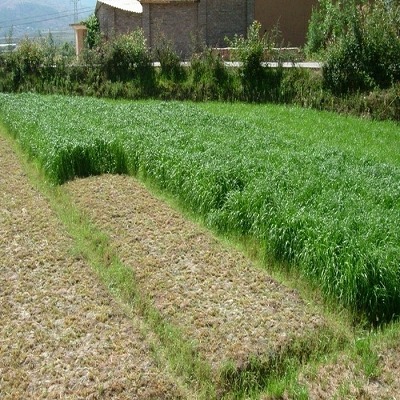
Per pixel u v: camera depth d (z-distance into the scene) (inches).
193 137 448.5
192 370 202.4
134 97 836.0
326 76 732.7
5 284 255.9
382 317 235.5
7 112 601.3
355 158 420.8
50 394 183.5
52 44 945.5
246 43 826.8
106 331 219.8
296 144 461.7
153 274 265.4
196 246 295.0
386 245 247.6
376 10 738.2
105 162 425.4
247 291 250.5
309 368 203.3
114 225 322.0
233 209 311.4
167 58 859.4
